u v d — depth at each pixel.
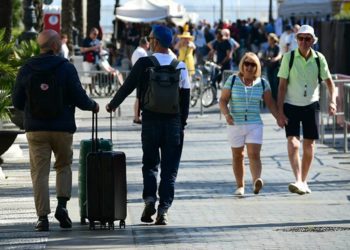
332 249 21.17
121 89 24.20
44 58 23.33
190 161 37.09
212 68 61.41
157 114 24.12
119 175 23.61
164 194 24.50
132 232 23.45
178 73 24.00
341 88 43.56
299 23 107.62
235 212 26.20
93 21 102.50
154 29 24.27
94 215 23.48
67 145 23.53
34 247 21.66
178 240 22.39
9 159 37.34
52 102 23.11
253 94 28.83
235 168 29.17
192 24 129.62
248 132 28.89
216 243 22.00
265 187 30.70
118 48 124.88
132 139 44.44
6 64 34.50
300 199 28.30
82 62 71.31
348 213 25.80
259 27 123.25
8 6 52.38
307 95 29.28
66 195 23.91
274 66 52.84
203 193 29.53
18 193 29.70
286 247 21.45
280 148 41.16
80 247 21.64
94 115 26.45
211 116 56.19
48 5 67.12
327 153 39.53
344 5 95.50
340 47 70.69
